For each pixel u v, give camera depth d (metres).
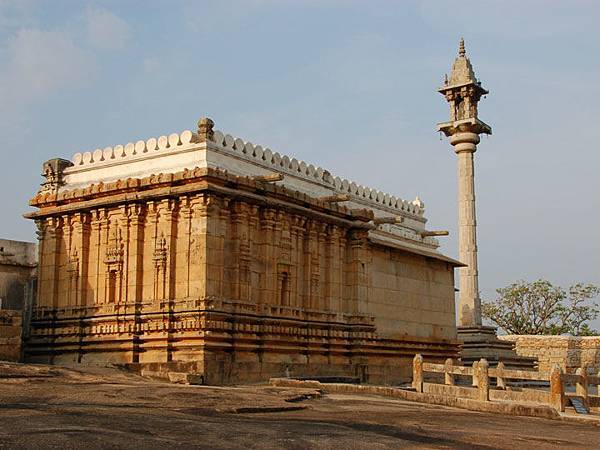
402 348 28.33
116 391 14.40
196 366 19.72
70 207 22.70
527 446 10.98
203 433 9.77
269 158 24.06
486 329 36.44
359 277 26.16
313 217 24.52
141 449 8.38
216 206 21.00
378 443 10.12
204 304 20.05
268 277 22.42
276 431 10.43
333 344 24.67
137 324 20.86
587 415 17.03
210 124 21.78
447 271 32.84
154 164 22.30
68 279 22.66
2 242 24.72
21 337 22.30
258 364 21.56
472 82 36.47
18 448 7.88
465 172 36.56
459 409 17.59
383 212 30.91
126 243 21.55
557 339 44.56
